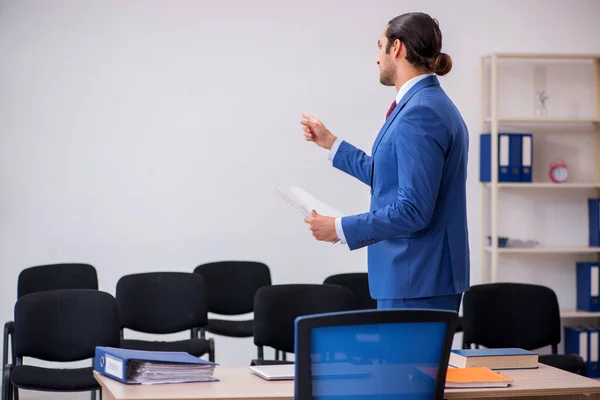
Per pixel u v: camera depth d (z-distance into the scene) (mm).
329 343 2037
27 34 5594
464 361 2594
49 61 5613
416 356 2121
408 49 2477
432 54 2480
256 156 5797
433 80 2504
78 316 3955
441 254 2434
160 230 5719
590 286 5766
